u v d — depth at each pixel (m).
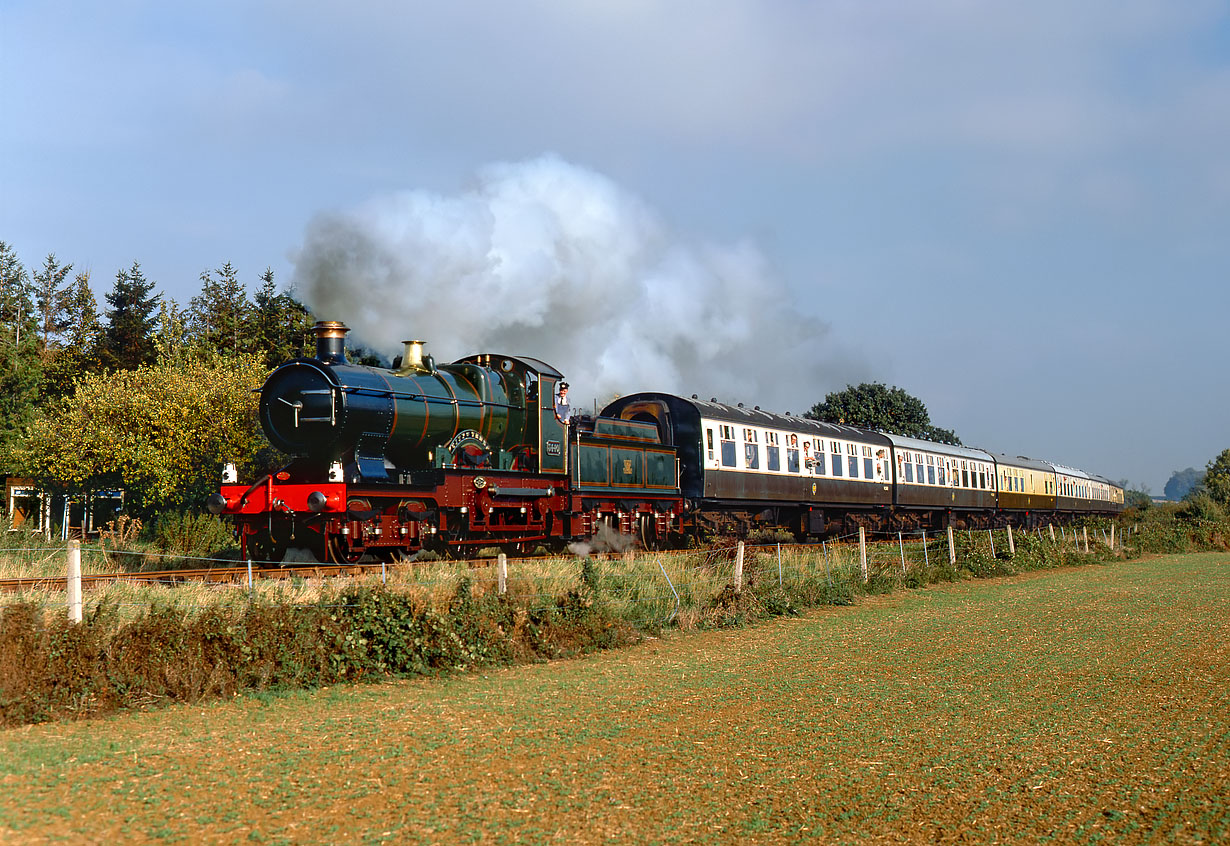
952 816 7.48
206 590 14.88
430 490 20.23
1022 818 7.44
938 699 11.51
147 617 11.09
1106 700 11.45
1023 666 13.70
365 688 11.58
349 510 18.64
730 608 18.25
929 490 42.09
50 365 47.75
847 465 37.03
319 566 18.42
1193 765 8.70
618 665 13.70
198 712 10.01
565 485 24.17
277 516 19.30
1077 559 34.56
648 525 28.17
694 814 7.42
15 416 40.53
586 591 15.90
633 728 9.95
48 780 7.59
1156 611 19.86
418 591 13.29
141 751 8.48
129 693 9.98
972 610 20.27
